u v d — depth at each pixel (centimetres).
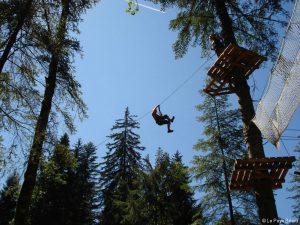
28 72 1223
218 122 2014
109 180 3253
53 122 1272
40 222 2469
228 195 1750
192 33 1483
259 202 953
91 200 3288
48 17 1348
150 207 2211
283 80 562
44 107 1284
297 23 518
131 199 2291
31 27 1235
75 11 1439
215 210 1791
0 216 3041
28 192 1159
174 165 2322
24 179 1176
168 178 2269
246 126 1086
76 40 1386
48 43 1250
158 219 2192
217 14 1405
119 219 2712
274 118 603
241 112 1120
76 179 2881
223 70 1142
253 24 1409
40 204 2491
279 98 580
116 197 2825
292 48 531
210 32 1479
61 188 2650
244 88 1132
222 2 1409
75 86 1395
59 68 1387
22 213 1126
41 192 1259
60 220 2530
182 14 1473
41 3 1318
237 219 1736
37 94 1206
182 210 2425
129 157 3316
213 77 1163
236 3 1474
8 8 1166
